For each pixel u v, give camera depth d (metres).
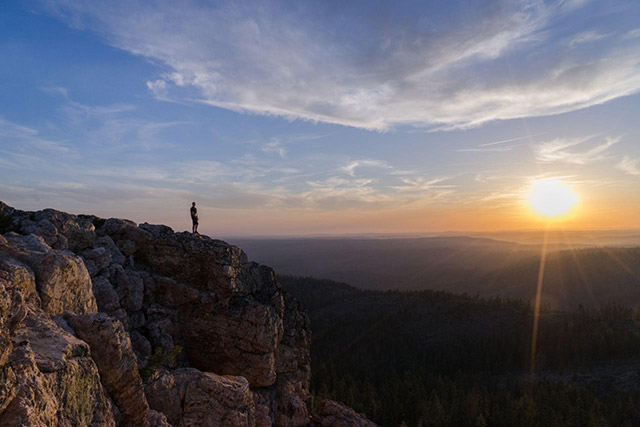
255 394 29.00
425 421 117.12
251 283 31.94
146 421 15.72
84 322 14.02
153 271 28.50
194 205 33.59
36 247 17.22
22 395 8.83
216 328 28.31
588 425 113.69
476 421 111.75
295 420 32.41
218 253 28.91
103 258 24.48
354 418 37.06
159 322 26.50
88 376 12.01
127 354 14.63
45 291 15.25
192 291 28.17
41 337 11.90
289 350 34.50
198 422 20.89
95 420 11.98
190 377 22.06
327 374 161.62
